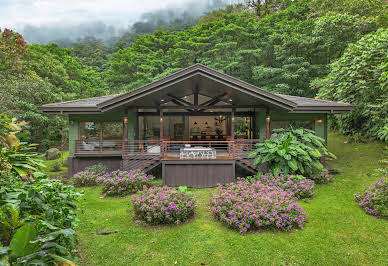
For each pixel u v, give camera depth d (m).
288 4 28.34
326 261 4.14
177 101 12.20
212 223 5.66
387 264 4.05
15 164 4.24
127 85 27.75
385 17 14.34
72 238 3.28
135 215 6.04
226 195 6.38
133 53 31.53
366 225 5.43
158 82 8.98
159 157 9.58
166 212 5.44
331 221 5.67
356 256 4.28
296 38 19.00
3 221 2.91
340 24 15.12
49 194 3.62
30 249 2.52
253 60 24.97
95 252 4.41
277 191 6.57
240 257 4.27
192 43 25.86
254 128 13.03
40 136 17.38
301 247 4.57
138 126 12.66
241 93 9.42
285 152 8.28
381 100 9.33
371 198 6.20
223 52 24.70
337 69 10.80
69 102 11.45
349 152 12.54
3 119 4.18
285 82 21.06
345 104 10.56
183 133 14.84
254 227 5.37
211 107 10.70
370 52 9.12
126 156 9.73
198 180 8.95
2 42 9.22
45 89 16.19
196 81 9.66
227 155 10.05
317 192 7.79
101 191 8.31
